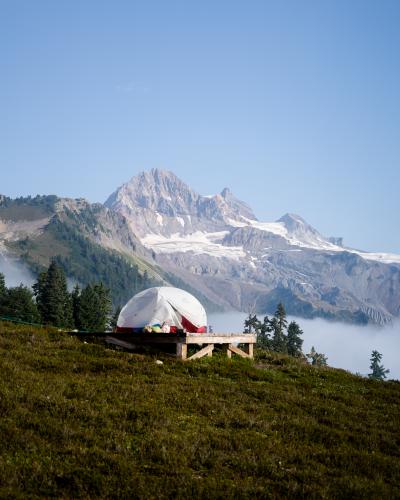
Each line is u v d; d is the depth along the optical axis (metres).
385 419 20.28
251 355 29.89
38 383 18.42
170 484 12.60
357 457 15.61
